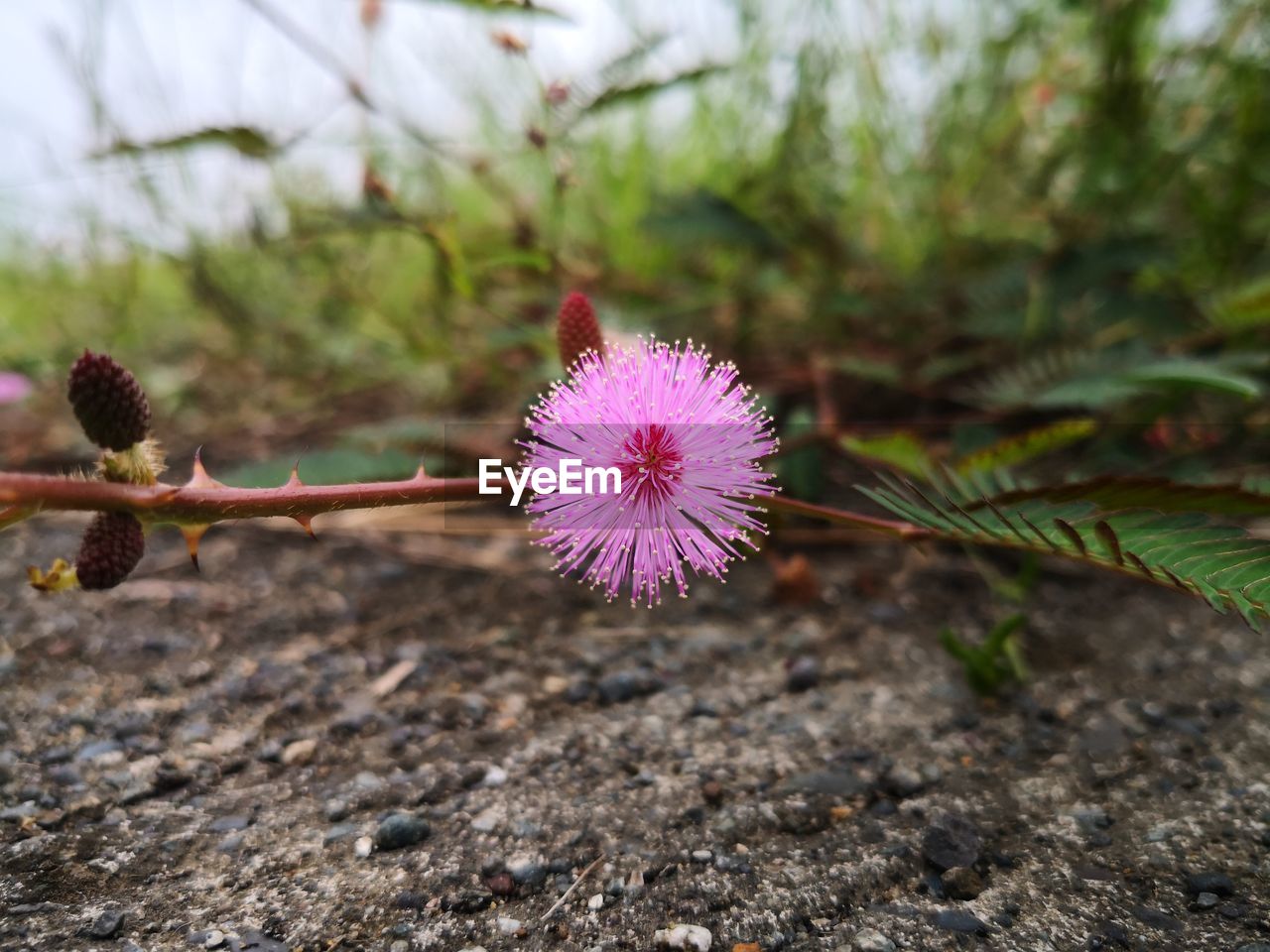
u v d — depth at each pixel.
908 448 0.12
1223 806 0.09
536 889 0.08
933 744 0.10
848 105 0.20
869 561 0.15
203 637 0.13
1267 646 0.12
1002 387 0.15
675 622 0.14
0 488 0.07
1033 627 0.13
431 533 0.17
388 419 0.21
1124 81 0.18
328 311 0.23
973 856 0.09
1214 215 0.17
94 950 0.07
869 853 0.09
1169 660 0.12
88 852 0.09
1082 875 0.08
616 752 0.10
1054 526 0.08
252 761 0.10
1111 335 0.17
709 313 0.21
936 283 0.20
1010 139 0.20
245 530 0.17
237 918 0.08
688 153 0.23
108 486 0.07
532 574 0.15
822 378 0.17
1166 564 0.08
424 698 0.11
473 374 0.20
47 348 0.23
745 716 0.11
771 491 0.09
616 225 0.21
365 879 0.08
